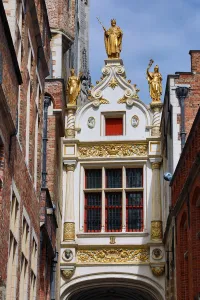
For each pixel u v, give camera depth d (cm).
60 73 4241
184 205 2805
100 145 4191
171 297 3459
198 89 3481
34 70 2488
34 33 2462
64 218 4078
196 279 2552
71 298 4309
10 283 2011
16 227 2073
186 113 3453
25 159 2267
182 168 2820
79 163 4184
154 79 4241
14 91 1847
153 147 4128
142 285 3994
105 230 4119
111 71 4319
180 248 2967
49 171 3516
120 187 4178
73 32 4450
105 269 3997
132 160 4144
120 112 4244
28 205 2331
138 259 3997
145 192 4109
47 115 3478
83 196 4159
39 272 2775
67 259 3994
